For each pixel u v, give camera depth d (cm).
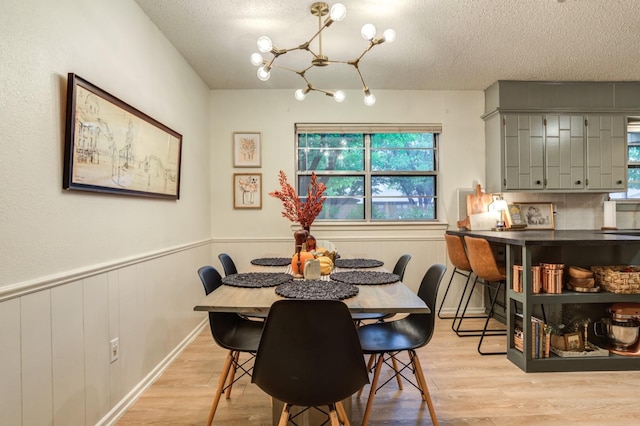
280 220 387
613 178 368
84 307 165
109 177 183
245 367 257
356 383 123
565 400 208
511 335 267
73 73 154
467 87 385
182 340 291
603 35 268
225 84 370
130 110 204
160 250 250
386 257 389
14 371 126
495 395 214
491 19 245
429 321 181
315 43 281
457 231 367
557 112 364
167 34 262
